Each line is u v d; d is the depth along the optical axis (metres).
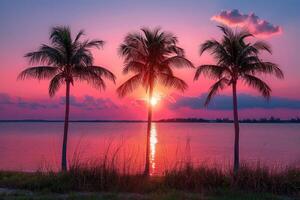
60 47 32.50
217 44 33.09
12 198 16.31
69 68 33.03
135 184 18.39
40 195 17.31
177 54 32.88
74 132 185.38
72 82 33.31
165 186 18.47
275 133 180.75
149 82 33.53
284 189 17.84
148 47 32.28
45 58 31.95
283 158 57.16
